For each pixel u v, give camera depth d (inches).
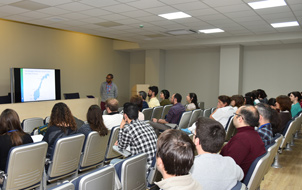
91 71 393.4
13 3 186.4
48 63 331.3
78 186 54.6
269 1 174.6
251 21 235.0
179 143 40.4
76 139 97.8
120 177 71.4
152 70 415.5
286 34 288.7
